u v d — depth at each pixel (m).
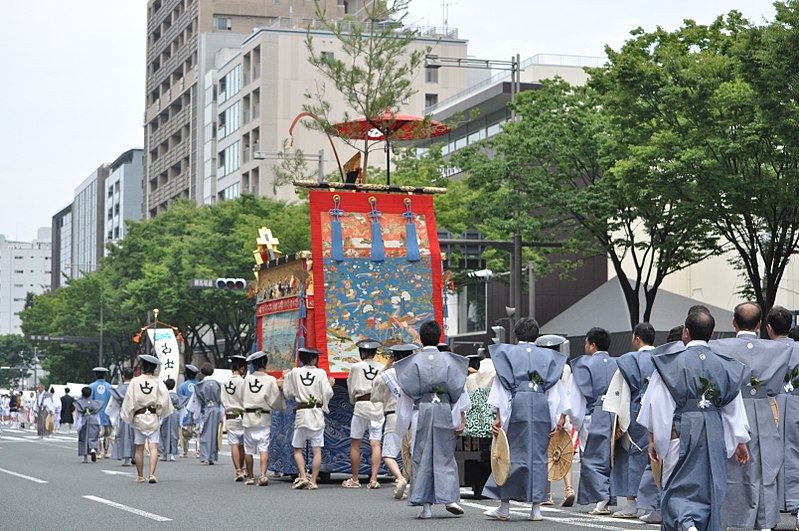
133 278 82.44
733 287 56.22
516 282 41.53
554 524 14.41
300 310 23.28
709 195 33.06
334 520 15.07
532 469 14.70
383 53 35.00
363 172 28.25
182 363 73.19
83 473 26.09
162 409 23.11
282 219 60.22
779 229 35.88
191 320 73.31
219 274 68.31
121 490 20.83
